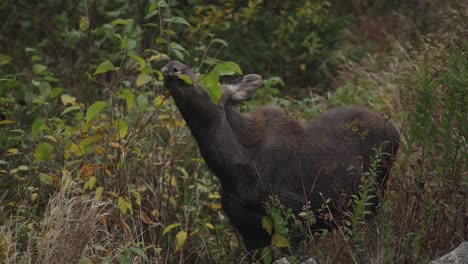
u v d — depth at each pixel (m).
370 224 10.88
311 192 10.95
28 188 11.19
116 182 11.57
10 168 11.71
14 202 11.16
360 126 11.61
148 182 12.14
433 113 11.44
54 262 9.73
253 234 11.28
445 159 10.52
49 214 10.34
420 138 10.65
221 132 10.81
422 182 10.65
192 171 12.88
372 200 11.32
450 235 10.54
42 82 11.23
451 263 9.62
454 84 10.33
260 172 10.96
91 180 10.65
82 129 11.05
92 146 11.31
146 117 12.93
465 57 10.93
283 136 11.21
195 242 12.12
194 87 10.51
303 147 11.22
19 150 11.93
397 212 11.09
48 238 9.80
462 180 10.60
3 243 9.88
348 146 11.45
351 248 10.31
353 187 11.34
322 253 10.66
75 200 10.41
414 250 10.29
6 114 11.77
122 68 13.74
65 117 12.99
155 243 11.85
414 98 11.62
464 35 11.98
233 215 11.17
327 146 11.37
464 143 10.42
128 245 10.32
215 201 12.63
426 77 10.55
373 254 10.45
